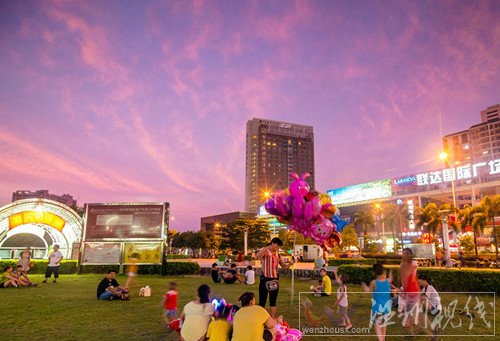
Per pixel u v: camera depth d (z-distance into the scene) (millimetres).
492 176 77250
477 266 29750
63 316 9227
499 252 56344
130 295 13281
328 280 12828
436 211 49844
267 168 189125
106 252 23141
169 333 7484
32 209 23938
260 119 198750
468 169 81500
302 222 9219
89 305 10883
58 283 17203
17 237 24312
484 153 148375
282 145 194625
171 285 8570
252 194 188375
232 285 17516
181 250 86938
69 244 24438
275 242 8180
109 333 7488
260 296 8086
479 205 44938
